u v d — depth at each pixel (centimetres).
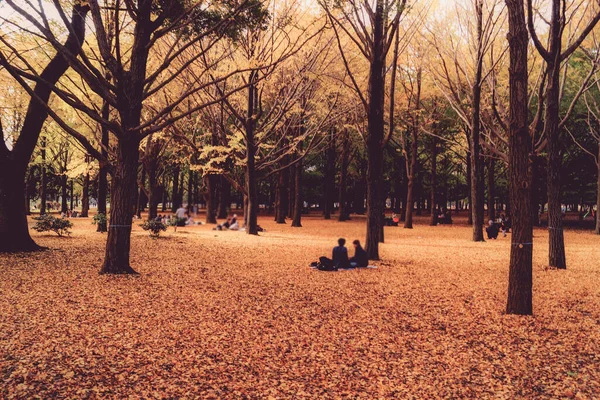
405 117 3030
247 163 2439
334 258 1282
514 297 781
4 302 734
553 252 1327
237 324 682
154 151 3022
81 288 866
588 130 3300
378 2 1356
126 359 516
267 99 2620
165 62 1041
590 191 3634
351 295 921
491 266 1376
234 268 1220
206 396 433
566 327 700
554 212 1323
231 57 2020
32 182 4384
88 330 612
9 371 462
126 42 1709
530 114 3034
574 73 2578
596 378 500
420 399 443
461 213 6631
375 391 459
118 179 1044
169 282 973
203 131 2948
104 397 419
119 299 795
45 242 1580
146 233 2211
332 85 2234
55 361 496
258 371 504
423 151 4266
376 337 643
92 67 983
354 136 3706
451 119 3128
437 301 880
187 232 2445
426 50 2391
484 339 640
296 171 3331
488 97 2377
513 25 749
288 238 2283
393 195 5619
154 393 433
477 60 2169
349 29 2144
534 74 2394
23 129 1349
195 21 1143
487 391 464
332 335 647
